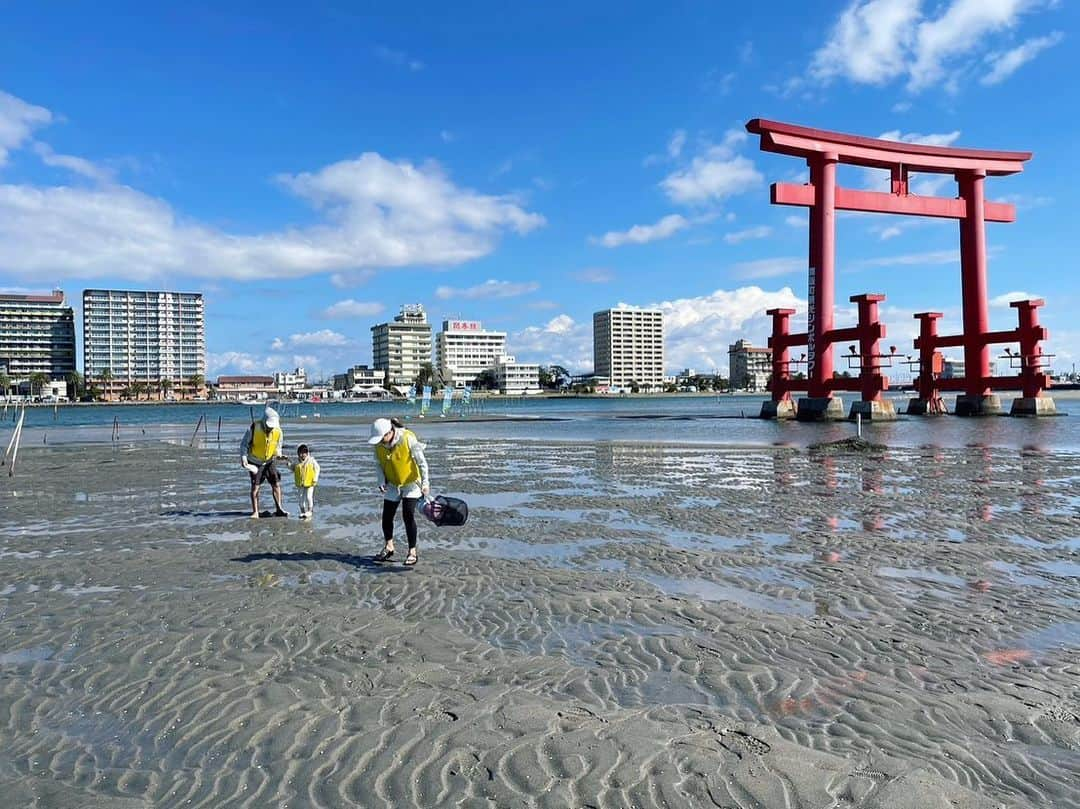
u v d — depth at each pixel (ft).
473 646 20.81
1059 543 34.37
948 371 550.77
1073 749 14.40
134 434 162.71
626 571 29.96
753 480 61.57
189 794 13.06
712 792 12.79
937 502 47.50
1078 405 332.19
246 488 59.93
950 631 21.75
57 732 15.64
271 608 24.80
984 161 219.00
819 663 19.21
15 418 271.08
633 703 16.69
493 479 65.00
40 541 38.04
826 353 206.90
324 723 15.83
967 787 12.97
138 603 25.71
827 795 12.66
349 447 112.47
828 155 199.21
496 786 13.11
